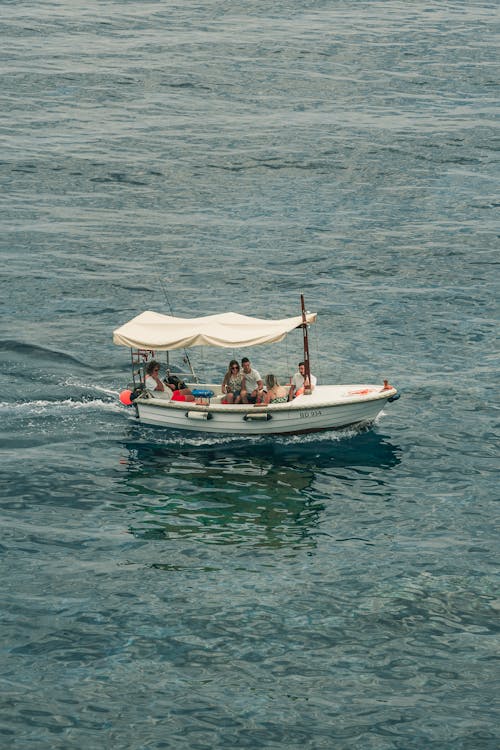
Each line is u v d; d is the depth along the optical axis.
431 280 130.75
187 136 174.00
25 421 99.69
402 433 97.62
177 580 75.31
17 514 83.75
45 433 97.56
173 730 61.50
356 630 70.25
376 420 100.06
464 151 170.62
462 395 104.00
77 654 67.50
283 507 85.38
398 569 76.88
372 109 186.62
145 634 69.56
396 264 135.00
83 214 148.38
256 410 97.38
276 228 145.00
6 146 168.12
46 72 197.75
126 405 103.06
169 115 181.88
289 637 69.50
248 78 198.75
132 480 89.69
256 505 85.69
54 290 127.31
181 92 191.62
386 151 169.75
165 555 78.38
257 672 66.25
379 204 152.50
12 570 76.12
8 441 95.75
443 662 67.38
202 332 98.25
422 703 63.94
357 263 135.38
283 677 65.94
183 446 96.44
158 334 99.75
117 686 64.88
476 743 60.97
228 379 101.19
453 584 75.19
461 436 96.62
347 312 122.69
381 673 66.38
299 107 186.75
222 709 63.19
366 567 77.06
